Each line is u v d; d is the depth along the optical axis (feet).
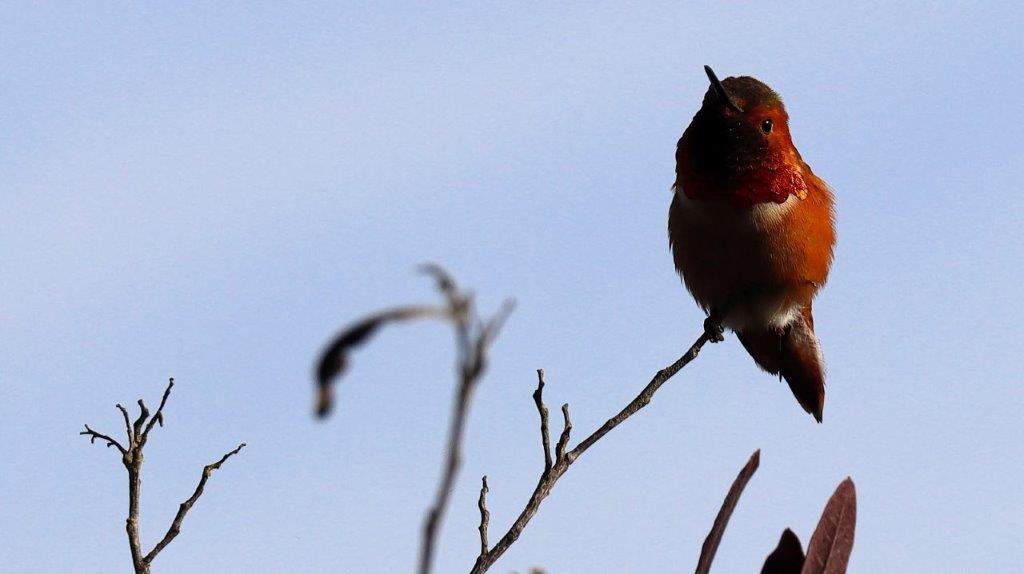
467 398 6.68
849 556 13.39
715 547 13.66
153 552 21.50
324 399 6.56
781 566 13.50
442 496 6.72
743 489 13.84
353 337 6.59
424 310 6.66
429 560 6.70
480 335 6.72
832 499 13.61
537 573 9.43
